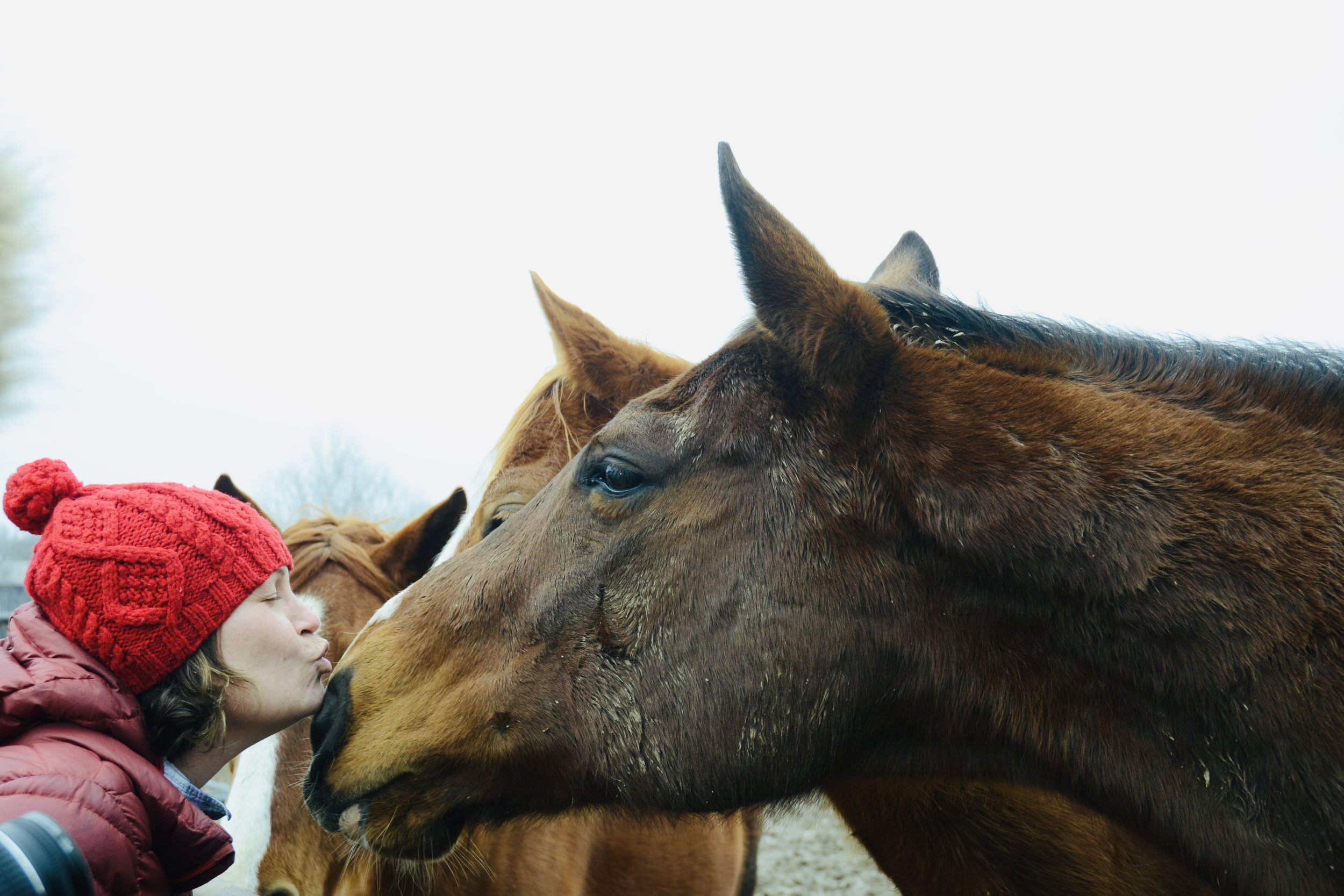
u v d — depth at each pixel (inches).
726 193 65.2
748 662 67.4
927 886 91.6
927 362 67.7
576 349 113.6
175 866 56.9
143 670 58.5
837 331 65.2
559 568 71.9
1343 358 66.3
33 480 59.0
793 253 65.4
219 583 60.8
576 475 74.7
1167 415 64.6
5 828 39.7
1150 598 59.9
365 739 72.9
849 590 66.7
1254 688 58.1
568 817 75.9
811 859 247.4
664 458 70.2
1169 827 62.0
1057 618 62.9
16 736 53.5
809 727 67.7
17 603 379.9
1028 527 61.8
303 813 103.3
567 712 69.8
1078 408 64.7
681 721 68.1
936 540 64.2
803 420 68.2
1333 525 58.9
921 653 66.3
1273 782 58.1
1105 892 84.4
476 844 103.3
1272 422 63.8
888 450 65.6
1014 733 65.8
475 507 114.6
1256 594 58.4
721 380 71.0
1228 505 60.1
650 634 69.0
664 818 74.3
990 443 63.7
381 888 104.0
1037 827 84.4
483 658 72.5
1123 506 61.0
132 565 57.3
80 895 40.5
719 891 135.0
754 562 67.7
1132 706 62.1
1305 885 57.7
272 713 65.9
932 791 86.0
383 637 76.8
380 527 144.1
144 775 54.7
